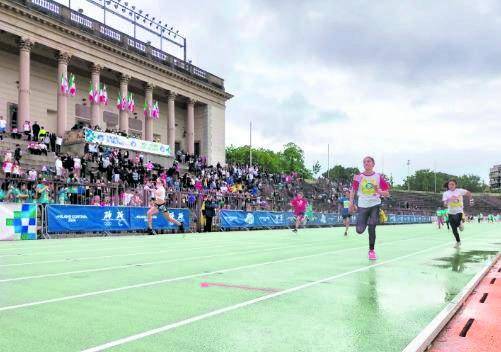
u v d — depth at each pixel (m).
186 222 24.38
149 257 10.08
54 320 4.26
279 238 18.02
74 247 13.06
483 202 105.38
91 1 40.81
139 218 21.34
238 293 5.60
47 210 17.42
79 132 33.25
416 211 61.00
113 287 6.05
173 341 3.60
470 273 7.41
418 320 4.27
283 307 4.82
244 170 46.22
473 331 4.09
